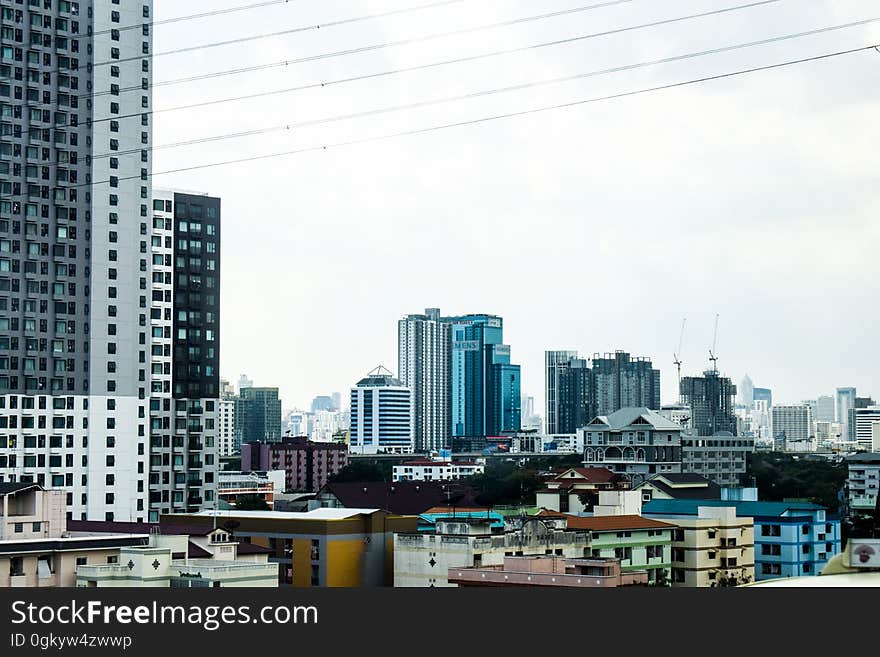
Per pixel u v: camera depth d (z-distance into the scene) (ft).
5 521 488.85
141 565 456.86
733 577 640.99
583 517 629.10
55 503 508.53
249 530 642.22
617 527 606.14
